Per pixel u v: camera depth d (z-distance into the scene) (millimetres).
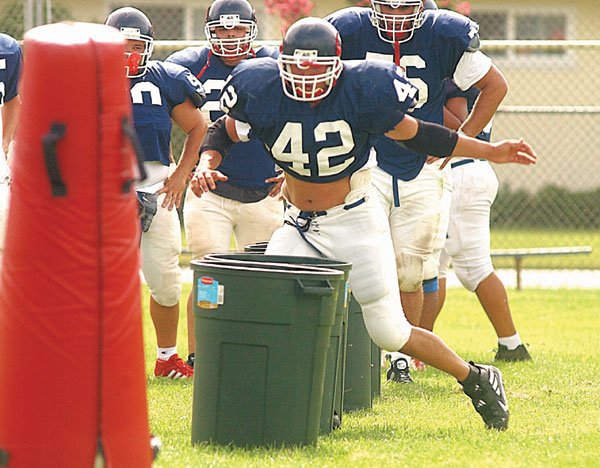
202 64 26797
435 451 17453
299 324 17016
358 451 17391
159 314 25766
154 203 24625
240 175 26516
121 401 13562
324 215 18984
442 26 23641
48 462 13273
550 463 16750
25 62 13156
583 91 69062
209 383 17359
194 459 16438
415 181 24375
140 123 24312
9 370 13289
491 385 19516
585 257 56562
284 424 17250
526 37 69000
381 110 17344
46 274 13094
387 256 18969
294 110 17547
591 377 25750
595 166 69750
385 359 27797
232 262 17562
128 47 23844
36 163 13008
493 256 44188
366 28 23766
